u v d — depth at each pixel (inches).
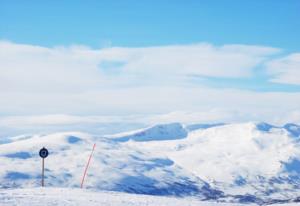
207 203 2065.7
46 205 1509.6
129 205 1691.7
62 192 2124.8
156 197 2183.8
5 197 1660.9
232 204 2130.9
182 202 1987.0
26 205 1476.4
